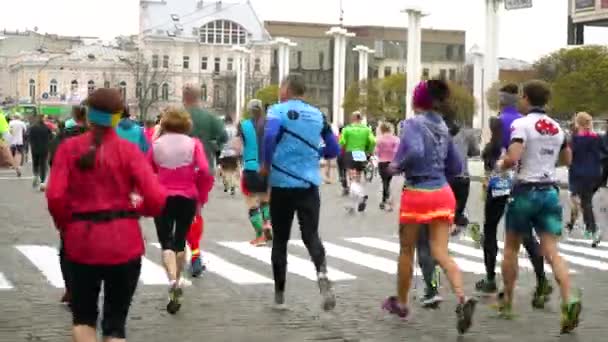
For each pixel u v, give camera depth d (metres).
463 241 14.90
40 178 27.67
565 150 8.55
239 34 136.25
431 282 9.09
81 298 5.49
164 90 134.25
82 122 9.14
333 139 8.87
